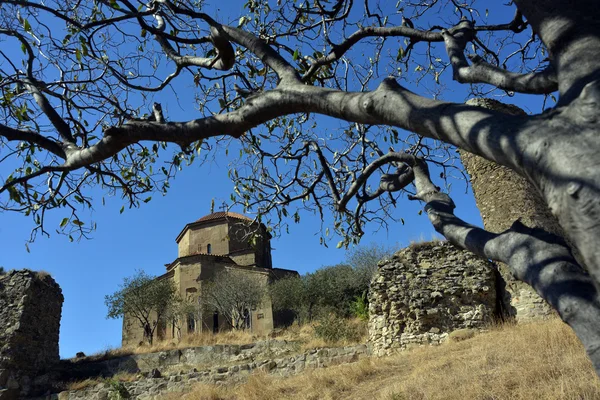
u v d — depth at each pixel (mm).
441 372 10836
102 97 5945
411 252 17672
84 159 4637
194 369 20594
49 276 25219
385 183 5488
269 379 15508
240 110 3777
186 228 46656
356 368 13578
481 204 18875
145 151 7465
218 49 4906
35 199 6363
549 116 2006
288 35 6812
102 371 23656
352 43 5160
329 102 3172
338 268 39938
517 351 10883
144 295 38344
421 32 4645
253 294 39688
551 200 1852
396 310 16766
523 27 5512
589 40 2160
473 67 3379
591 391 7520
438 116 2480
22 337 21891
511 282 16266
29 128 6602
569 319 1878
